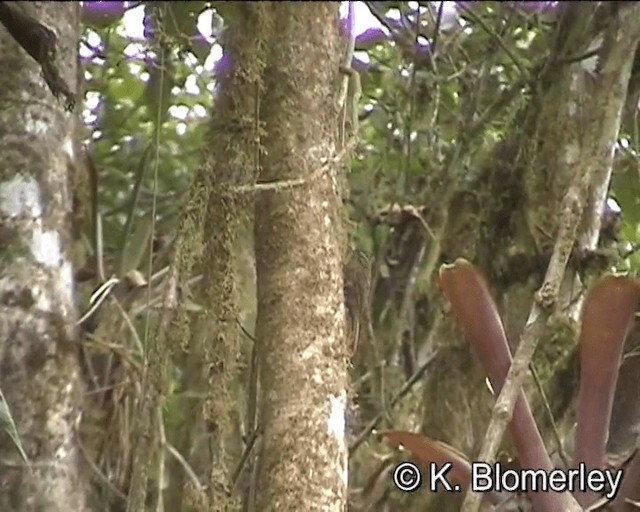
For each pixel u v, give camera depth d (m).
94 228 1.76
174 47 1.67
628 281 1.22
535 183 1.83
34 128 1.56
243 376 1.68
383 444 2.03
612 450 1.50
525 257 1.82
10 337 1.51
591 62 1.82
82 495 1.54
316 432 1.17
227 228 1.30
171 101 2.04
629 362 1.51
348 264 1.52
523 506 1.39
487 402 1.83
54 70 1.40
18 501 1.47
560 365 1.73
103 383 1.74
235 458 1.52
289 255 1.21
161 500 1.55
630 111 1.86
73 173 1.62
